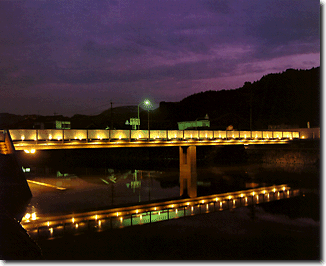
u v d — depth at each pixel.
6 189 31.88
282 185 57.84
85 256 20.97
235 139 79.12
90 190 51.53
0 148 42.88
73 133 51.47
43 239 24.86
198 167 93.31
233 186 57.31
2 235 19.14
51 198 42.66
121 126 185.88
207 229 28.23
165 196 47.03
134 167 96.88
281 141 90.12
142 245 23.58
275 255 21.55
